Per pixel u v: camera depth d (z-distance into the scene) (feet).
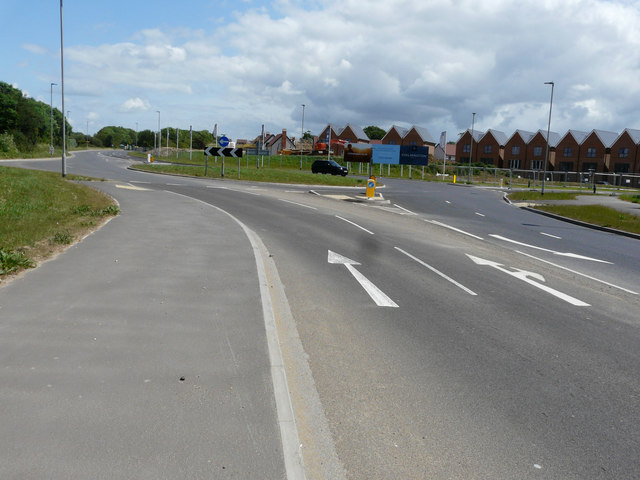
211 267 29.99
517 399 16.05
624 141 256.11
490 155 304.30
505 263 40.06
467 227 63.46
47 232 37.91
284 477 10.91
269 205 72.84
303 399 15.38
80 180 97.14
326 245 43.42
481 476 11.87
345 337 21.11
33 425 12.32
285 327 21.94
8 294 22.75
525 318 25.16
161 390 14.47
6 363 15.70
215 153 132.67
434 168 256.11
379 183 153.48
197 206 62.39
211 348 17.74
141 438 12.03
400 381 17.01
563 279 35.24
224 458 11.45
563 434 13.99
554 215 85.40
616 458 12.91
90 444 11.69
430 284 31.37
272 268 33.09
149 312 21.22
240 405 13.84
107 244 35.50
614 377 18.26
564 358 19.92
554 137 294.46
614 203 123.24
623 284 34.83
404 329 22.49
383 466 12.07
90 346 17.33
